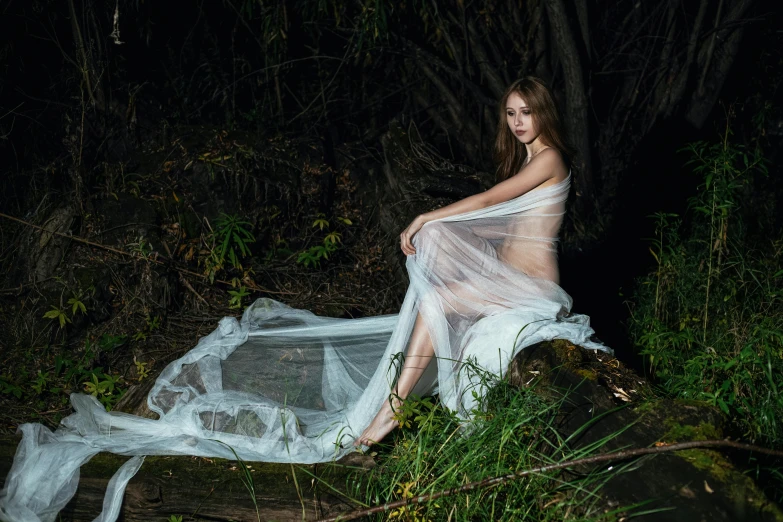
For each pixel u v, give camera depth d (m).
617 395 3.20
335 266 5.69
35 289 4.97
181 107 6.74
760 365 3.81
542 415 3.08
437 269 3.63
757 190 6.51
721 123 6.80
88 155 5.87
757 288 5.04
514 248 3.81
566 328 3.58
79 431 3.43
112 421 3.47
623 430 2.79
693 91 6.58
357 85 7.36
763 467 2.85
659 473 2.65
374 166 6.42
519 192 3.73
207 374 3.74
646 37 6.65
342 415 3.63
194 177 5.60
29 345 4.77
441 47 7.04
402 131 6.29
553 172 3.75
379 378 3.57
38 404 4.30
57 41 6.23
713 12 6.52
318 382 3.81
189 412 3.51
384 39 6.78
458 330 3.62
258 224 5.65
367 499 2.96
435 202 5.71
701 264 5.06
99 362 4.67
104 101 6.07
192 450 3.26
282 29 6.82
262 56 7.19
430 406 3.33
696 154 4.91
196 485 3.08
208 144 5.80
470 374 3.50
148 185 5.60
